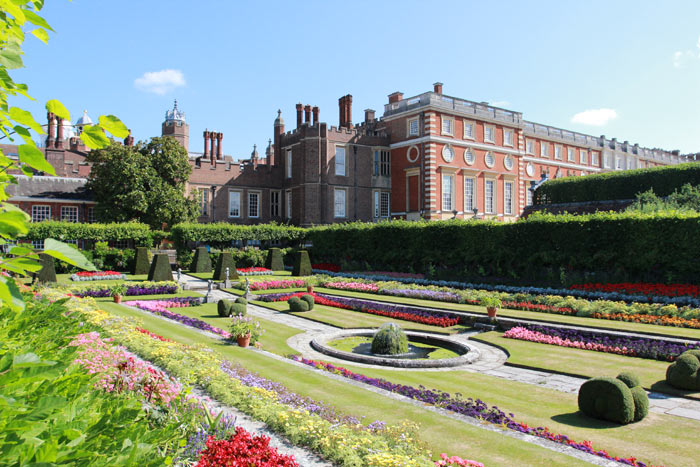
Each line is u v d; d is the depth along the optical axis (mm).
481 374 13094
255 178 53625
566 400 10688
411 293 25953
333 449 6016
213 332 16734
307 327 19797
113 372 6273
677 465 7309
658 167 36250
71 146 58938
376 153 52719
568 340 16172
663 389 11289
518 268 28875
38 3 2492
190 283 32469
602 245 24922
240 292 29344
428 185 46312
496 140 51781
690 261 21734
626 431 8719
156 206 41875
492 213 50938
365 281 31359
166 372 9312
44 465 1931
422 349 16609
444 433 7340
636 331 15758
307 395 9188
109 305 22266
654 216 23062
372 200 52375
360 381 10883
